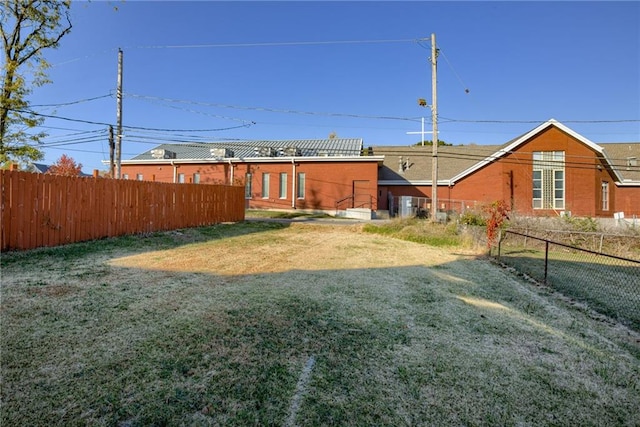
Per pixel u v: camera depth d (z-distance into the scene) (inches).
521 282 231.8
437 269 258.1
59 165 985.5
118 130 587.2
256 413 81.9
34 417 77.1
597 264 309.9
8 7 438.3
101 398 84.8
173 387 90.9
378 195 928.3
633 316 167.0
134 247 303.1
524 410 86.9
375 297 178.5
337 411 83.9
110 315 138.9
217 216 521.0
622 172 900.0
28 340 114.0
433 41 540.7
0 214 245.4
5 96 448.8
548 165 759.1
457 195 840.9
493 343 127.3
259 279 206.5
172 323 132.8
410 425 79.8
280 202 874.8
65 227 293.0
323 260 276.5
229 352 111.3
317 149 940.0
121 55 588.7
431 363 109.8
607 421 84.1
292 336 125.5
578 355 120.2
